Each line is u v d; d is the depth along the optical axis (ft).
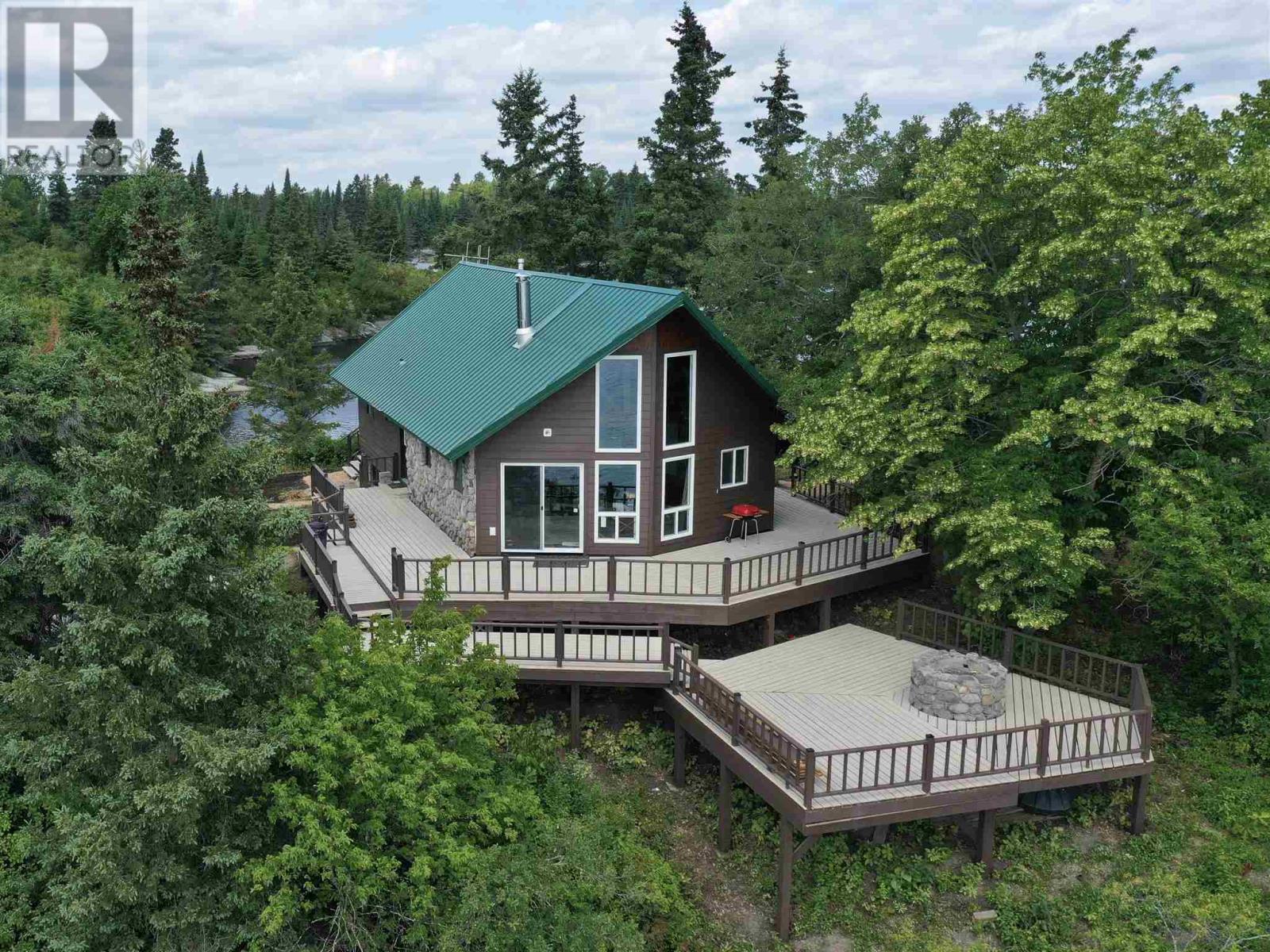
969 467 62.34
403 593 64.69
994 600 60.18
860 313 65.16
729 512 79.00
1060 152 59.11
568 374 68.39
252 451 45.37
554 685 67.41
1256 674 64.08
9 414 55.11
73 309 160.56
